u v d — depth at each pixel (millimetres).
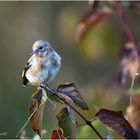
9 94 15344
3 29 18172
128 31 10078
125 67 9656
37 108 6199
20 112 13609
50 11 17766
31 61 6438
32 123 6234
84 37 10570
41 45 6414
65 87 6219
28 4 18344
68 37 14383
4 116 13461
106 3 10102
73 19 14344
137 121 7406
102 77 13844
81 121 8016
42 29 17891
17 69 17484
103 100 10695
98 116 6250
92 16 10180
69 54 16281
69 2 16375
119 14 10109
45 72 6375
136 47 9773
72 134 6281
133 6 10164
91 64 15203
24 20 18344
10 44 18031
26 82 6566
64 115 6281
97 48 12477
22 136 7504
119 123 6242
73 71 16078
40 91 6203
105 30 12438
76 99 6195
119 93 10477
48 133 9719
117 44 12523
